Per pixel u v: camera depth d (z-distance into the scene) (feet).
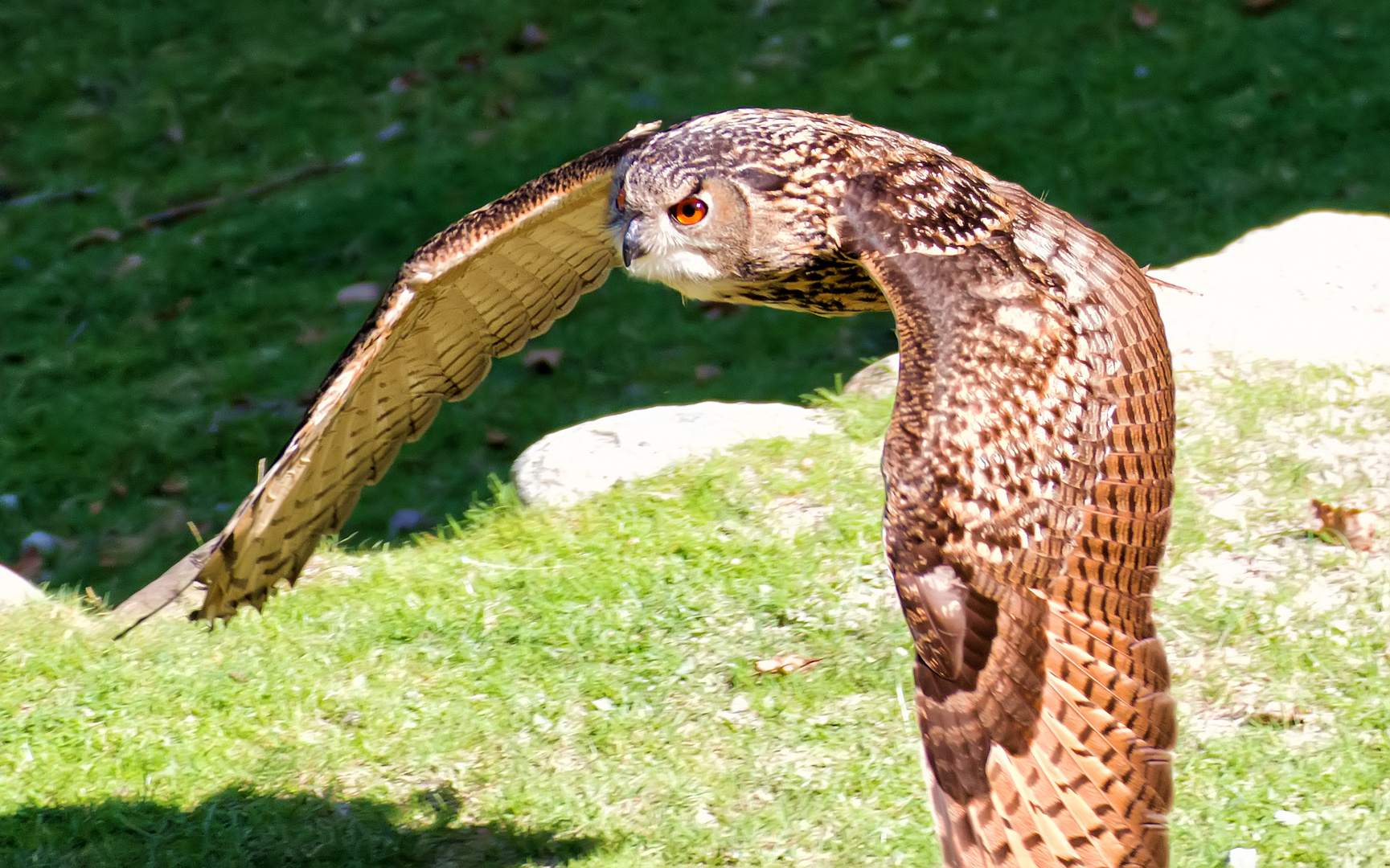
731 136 44.55
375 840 54.65
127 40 144.77
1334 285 77.05
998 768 34.17
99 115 135.13
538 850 53.67
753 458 71.87
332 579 69.82
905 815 53.01
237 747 60.08
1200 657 57.93
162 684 63.72
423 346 49.39
